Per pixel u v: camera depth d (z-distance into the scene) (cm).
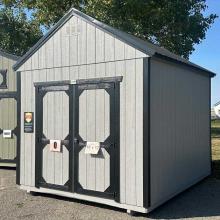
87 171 483
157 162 462
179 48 1484
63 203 489
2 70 733
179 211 458
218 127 1855
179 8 1472
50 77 523
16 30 1858
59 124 511
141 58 443
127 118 452
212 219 429
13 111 728
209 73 641
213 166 749
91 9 1316
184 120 548
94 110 479
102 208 468
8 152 732
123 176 453
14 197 518
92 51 483
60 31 513
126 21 1402
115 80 461
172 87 507
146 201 435
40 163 527
